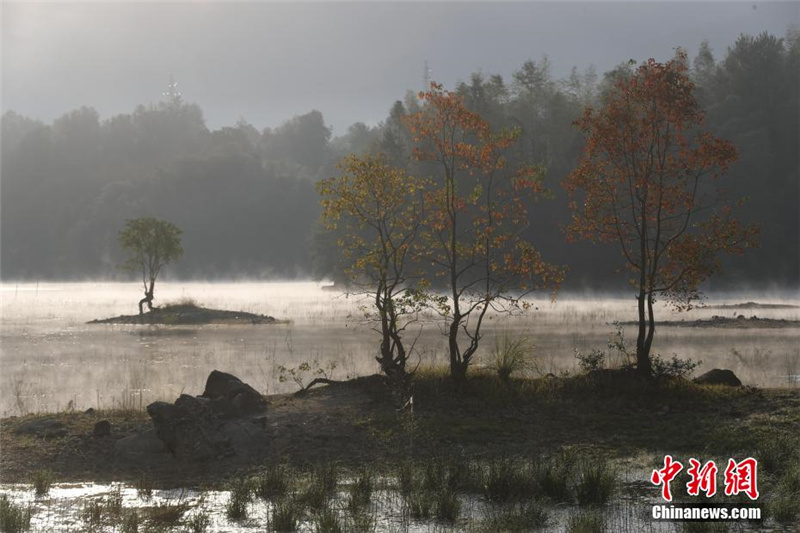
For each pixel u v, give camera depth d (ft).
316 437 56.29
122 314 208.85
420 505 41.11
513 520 39.04
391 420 59.11
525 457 51.26
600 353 78.89
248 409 61.31
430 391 66.13
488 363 77.61
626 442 55.01
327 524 38.14
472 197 73.67
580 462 48.37
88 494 45.55
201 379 85.81
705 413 61.41
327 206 73.15
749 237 72.08
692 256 71.36
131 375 88.63
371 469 49.06
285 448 54.70
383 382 68.64
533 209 376.89
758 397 65.41
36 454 53.36
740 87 466.29
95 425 56.49
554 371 83.76
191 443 53.31
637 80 74.43
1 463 51.78
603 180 76.07
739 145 406.41
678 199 74.79
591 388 68.13
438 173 349.00
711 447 53.01
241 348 117.80
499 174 298.76
